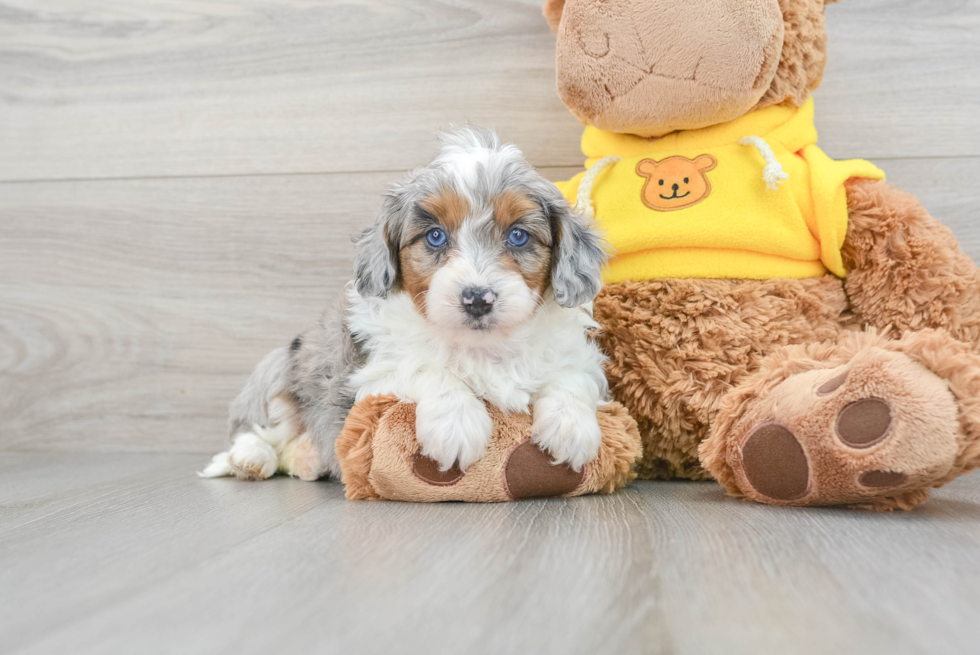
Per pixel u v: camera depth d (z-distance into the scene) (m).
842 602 1.01
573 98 2.09
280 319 2.83
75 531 1.54
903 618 0.95
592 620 0.96
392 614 0.99
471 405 1.77
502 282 1.73
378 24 2.74
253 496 1.93
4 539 1.47
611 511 1.63
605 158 2.21
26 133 2.92
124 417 2.89
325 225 2.80
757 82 1.99
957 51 2.49
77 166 2.89
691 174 2.09
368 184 2.77
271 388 2.30
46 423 2.93
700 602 1.02
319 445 2.16
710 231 2.03
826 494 1.57
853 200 2.04
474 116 2.71
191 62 2.84
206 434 2.86
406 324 1.90
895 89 2.52
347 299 2.12
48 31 2.89
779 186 2.03
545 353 1.90
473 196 1.80
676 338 2.04
